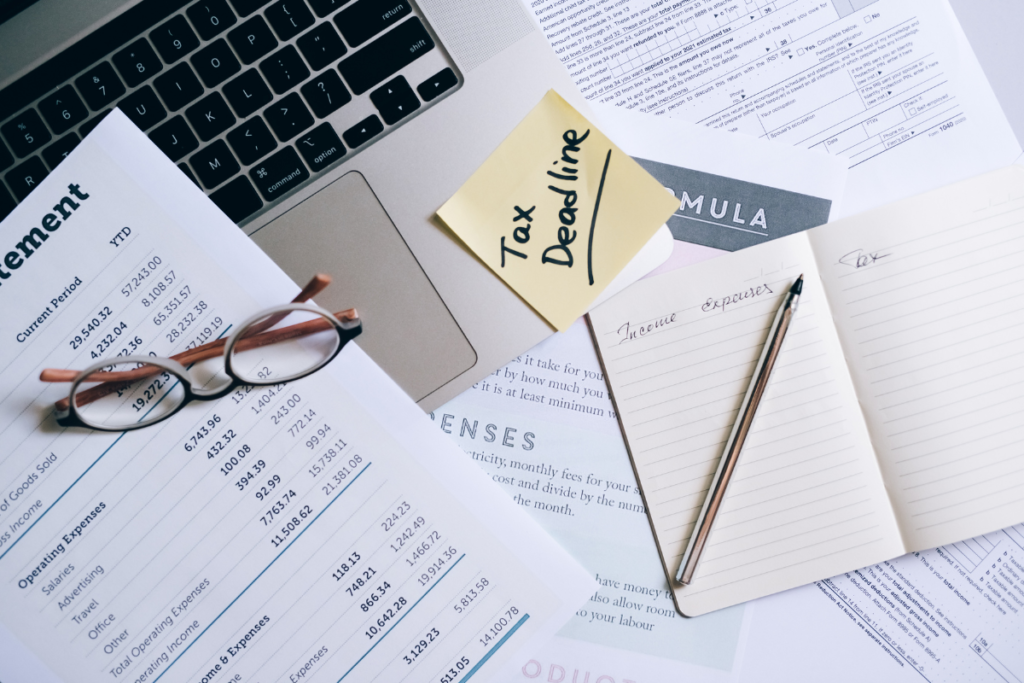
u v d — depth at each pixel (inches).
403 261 13.7
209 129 13.3
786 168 15.1
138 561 13.0
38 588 12.8
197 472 13.0
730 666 14.6
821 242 14.8
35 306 12.9
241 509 13.1
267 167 13.4
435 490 13.4
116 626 12.9
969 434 14.5
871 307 14.7
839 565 14.5
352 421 13.3
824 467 14.6
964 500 14.5
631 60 15.4
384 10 13.5
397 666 13.4
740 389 14.6
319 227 13.6
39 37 13.2
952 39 15.3
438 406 13.9
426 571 13.4
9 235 12.8
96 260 12.9
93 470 12.9
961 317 14.6
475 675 13.5
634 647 14.5
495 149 13.8
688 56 15.4
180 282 13.1
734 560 14.5
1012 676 14.6
